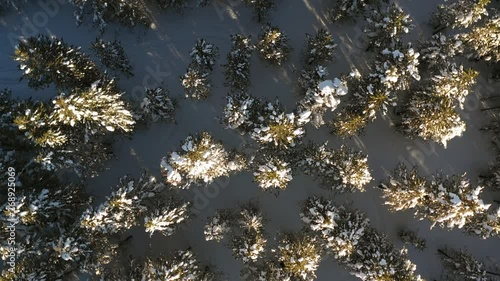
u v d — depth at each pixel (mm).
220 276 30078
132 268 27594
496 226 26594
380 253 26125
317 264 27469
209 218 30078
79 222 25891
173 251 30156
